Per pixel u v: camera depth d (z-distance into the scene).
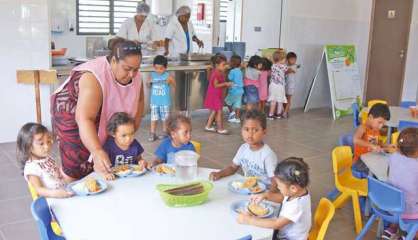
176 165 2.27
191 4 8.13
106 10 8.02
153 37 6.77
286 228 1.87
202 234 1.66
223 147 5.14
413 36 7.89
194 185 2.00
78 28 7.79
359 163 3.21
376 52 8.35
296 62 7.20
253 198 1.97
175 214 1.83
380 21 8.22
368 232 3.13
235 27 8.52
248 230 1.71
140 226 1.71
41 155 2.37
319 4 7.59
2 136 5.00
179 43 6.64
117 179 2.20
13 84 4.94
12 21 4.80
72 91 2.27
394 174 2.50
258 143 2.46
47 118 5.16
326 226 1.88
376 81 8.42
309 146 5.35
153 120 5.28
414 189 2.44
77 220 1.75
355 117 4.82
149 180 2.21
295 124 6.49
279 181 1.87
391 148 3.07
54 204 1.89
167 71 5.51
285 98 6.77
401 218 2.47
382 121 3.23
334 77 7.20
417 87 8.09
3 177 3.93
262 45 7.93
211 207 1.91
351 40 8.19
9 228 3.01
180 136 2.60
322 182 4.12
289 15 7.26
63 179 2.42
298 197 1.87
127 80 2.27
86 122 2.15
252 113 2.47
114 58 2.17
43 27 4.96
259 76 6.45
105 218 1.77
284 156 4.93
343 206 3.57
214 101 5.68
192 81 6.31
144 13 6.52
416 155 2.46
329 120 6.86
